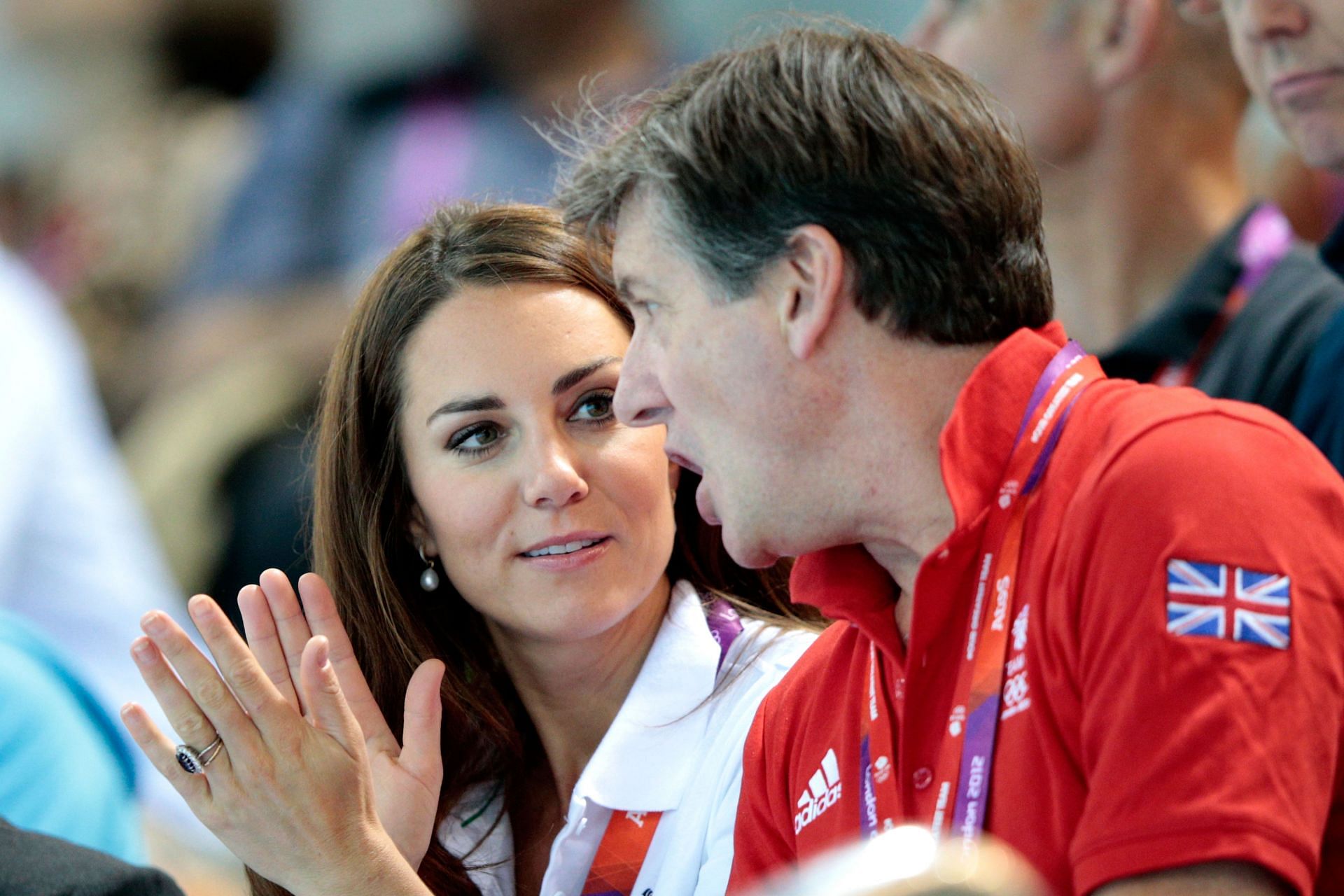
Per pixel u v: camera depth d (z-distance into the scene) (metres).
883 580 7.01
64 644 12.99
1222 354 10.15
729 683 8.99
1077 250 11.41
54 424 13.13
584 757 9.49
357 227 17.08
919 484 6.47
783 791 7.52
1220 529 5.66
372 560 9.43
